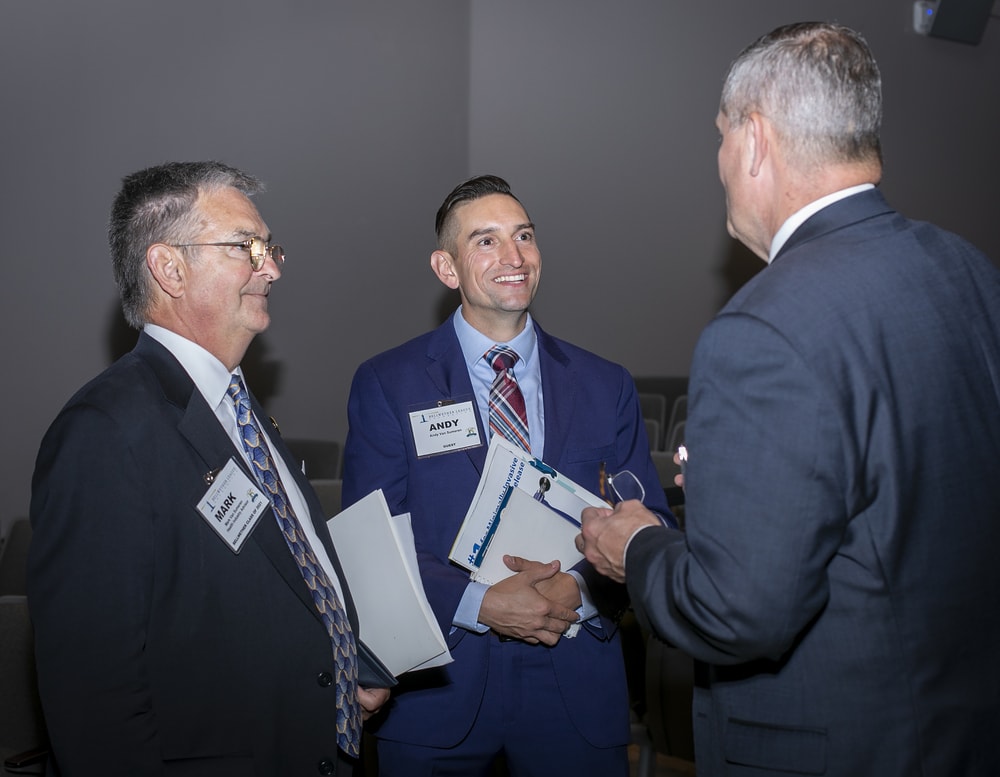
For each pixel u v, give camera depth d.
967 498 1.09
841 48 1.15
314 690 1.33
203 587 1.28
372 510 1.56
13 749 1.86
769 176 1.18
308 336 5.23
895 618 1.07
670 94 6.66
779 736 1.13
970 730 1.08
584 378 1.89
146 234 1.37
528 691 1.72
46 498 1.21
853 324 1.07
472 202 1.86
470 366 1.87
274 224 5.05
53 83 4.25
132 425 1.25
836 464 1.03
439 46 5.76
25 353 4.23
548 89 6.21
